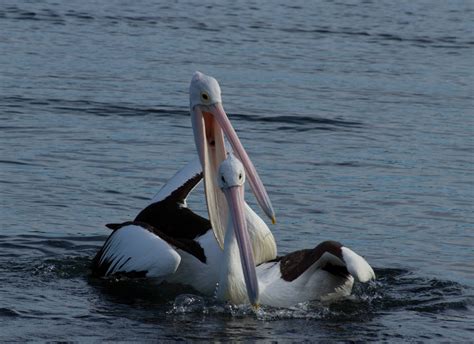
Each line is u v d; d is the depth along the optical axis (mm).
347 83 25734
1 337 9969
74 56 27281
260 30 33031
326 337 10359
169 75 25469
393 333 10531
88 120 20516
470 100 24359
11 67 25375
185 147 18781
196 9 36562
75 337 10086
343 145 19359
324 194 15992
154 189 16031
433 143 19812
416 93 24922
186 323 10680
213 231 11688
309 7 38250
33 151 17891
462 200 15938
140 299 11492
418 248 13594
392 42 32188
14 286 11742
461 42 32719
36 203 14992
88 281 12078
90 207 14977
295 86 25000
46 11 34000
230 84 24734
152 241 11617
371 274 11148
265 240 11734
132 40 30141
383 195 16047
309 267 11383
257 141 19406
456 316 11172
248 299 11195
